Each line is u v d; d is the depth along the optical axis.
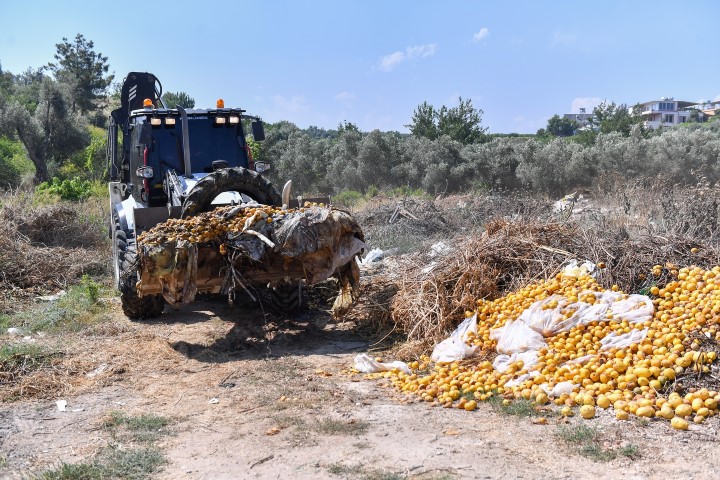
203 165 9.26
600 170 21.81
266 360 6.79
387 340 7.44
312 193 27.14
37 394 5.81
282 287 8.38
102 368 6.50
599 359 5.69
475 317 6.95
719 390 5.09
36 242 12.14
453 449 4.52
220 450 4.61
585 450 4.43
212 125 9.44
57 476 4.20
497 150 23.73
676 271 6.85
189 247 6.80
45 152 30.77
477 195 18.55
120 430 5.01
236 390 5.89
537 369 5.83
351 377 6.25
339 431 4.88
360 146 26.33
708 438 4.52
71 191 20.14
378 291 8.52
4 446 4.75
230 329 7.96
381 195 22.72
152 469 4.32
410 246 12.09
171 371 6.45
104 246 12.62
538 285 7.19
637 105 35.47
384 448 4.56
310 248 6.91
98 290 9.73
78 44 53.78
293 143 28.83
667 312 6.14
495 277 7.62
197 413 5.36
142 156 9.02
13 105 30.48
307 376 6.25
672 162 21.52
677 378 5.29
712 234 8.55
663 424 4.80
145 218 7.86
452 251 8.45
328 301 9.10
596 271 7.17
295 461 4.38
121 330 7.82
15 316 8.36
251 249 6.82
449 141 25.12
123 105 11.51
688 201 10.00
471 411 5.29
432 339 6.95
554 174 22.52
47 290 10.00
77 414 5.37
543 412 5.15
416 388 5.77
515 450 4.50
